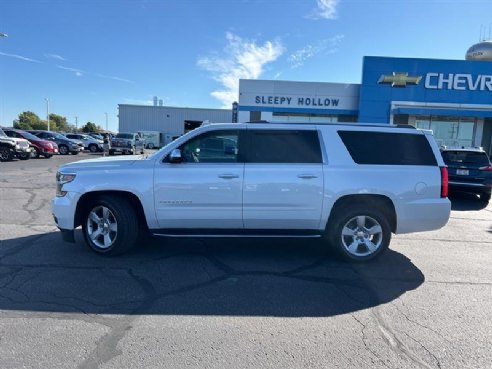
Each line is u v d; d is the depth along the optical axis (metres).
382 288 4.50
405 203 5.30
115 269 4.93
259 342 3.22
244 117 25.06
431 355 3.07
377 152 5.38
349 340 3.29
